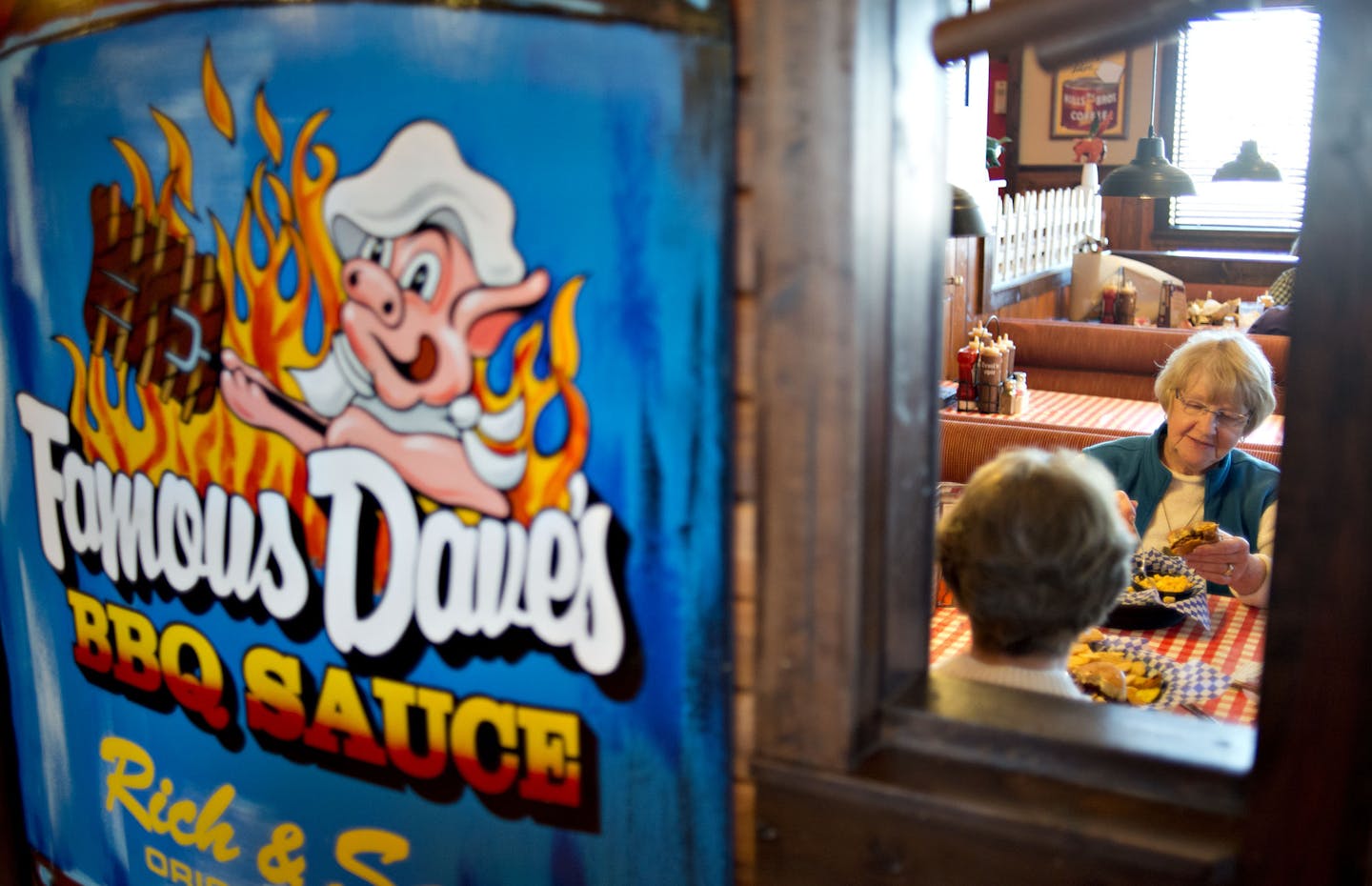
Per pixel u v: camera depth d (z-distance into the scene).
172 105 1.63
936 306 1.48
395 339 1.52
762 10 1.26
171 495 1.76
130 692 1.90
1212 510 2.72
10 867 2.22
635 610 1.45
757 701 1.41
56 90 1.75
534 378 1.45
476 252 1.45
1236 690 1.98
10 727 2.15
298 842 1.76
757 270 1.32
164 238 1.68
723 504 1.39
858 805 1.34
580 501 1.45
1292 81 8.43
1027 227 6.51
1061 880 1.24
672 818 1.49
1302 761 1.13
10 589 2.06
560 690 1.51
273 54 1.53
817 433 1.31
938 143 1.44
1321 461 1.08
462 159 1.43
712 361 1.36
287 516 1.65
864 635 1.36
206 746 1.82
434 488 1.53
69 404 1.87
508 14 1.37
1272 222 8.70
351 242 1.53
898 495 1.41
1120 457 2.83
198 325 1.68
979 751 1.36
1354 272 1.04
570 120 1.37
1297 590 1.11
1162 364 5.42
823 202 1.26
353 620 1.63
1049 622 1.53
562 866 1.56
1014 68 9.23
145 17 1.62
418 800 1.64
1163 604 2.22
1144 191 5.50
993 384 4.57
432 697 1.59
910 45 1.33
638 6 1.31
